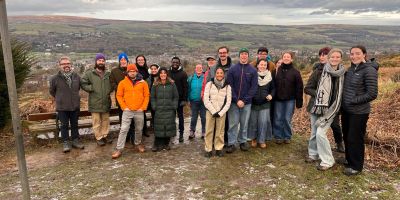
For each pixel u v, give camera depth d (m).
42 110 8.93
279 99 6.09
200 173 5.17
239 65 5.81
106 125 6.76
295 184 4.75
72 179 5.02
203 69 6.93
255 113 6.13
